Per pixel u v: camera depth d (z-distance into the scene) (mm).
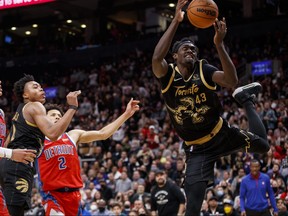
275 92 16859
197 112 4801
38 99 5246
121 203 11453
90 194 12344
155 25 27906
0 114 5133
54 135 4754
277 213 9047
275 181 10984
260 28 22750
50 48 28531
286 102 15547
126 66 24172
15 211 5199
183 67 4789
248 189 9094
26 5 15031
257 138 4984
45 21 28734
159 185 9219
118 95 20375
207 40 23250
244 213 9078
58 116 5738
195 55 4793
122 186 12891
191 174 4930
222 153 4965
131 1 27594
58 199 5418
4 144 5336
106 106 20469
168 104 4938
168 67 4852
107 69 24500
